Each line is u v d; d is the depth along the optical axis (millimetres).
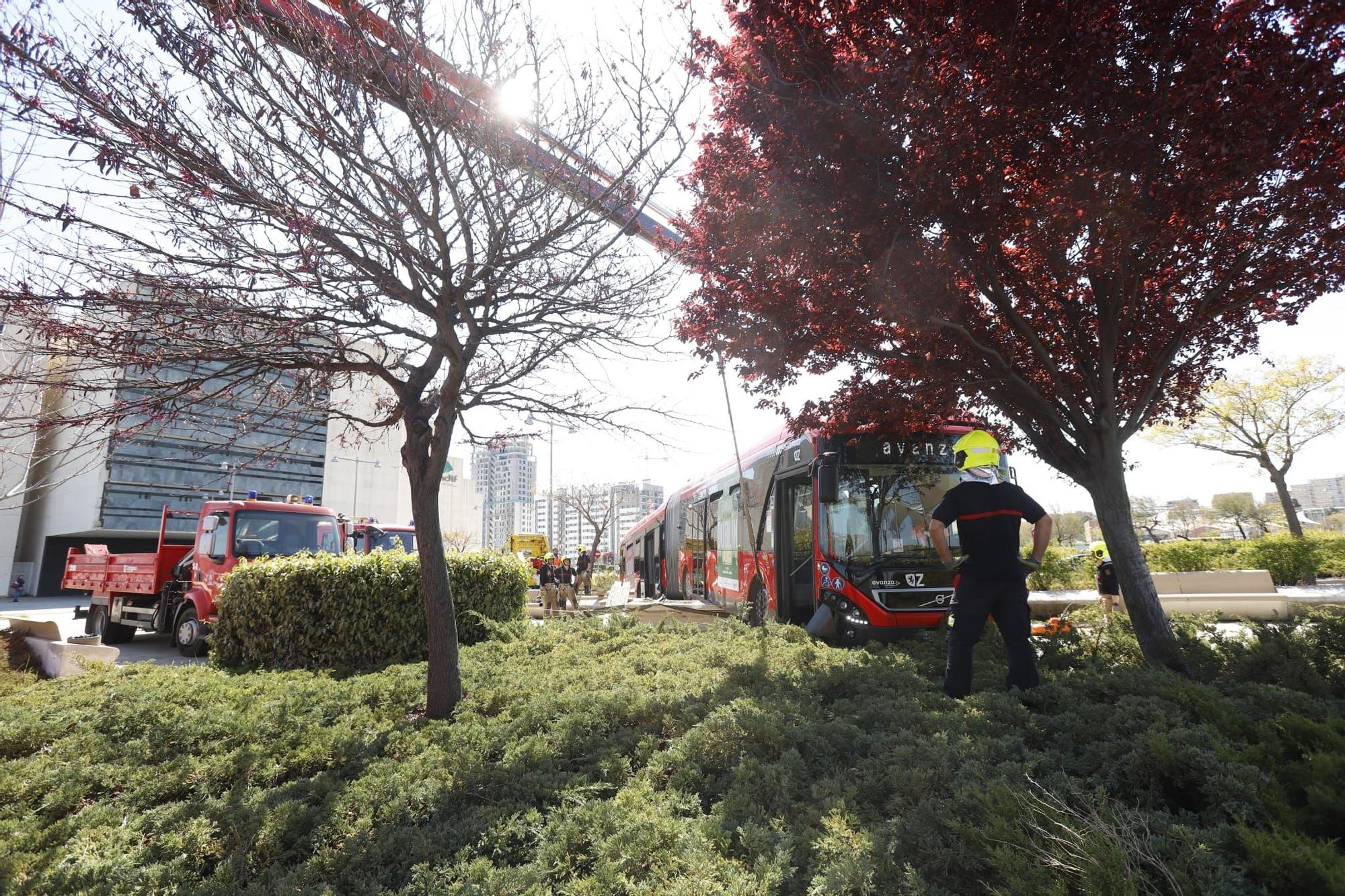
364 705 6086
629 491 68062
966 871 2721
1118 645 6836
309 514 13312
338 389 6629
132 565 14617
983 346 7047
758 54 6684
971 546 5426
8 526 41062
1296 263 6348
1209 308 6949
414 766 4281
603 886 2637
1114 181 5641
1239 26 5016
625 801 3465
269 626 9469
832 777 3723
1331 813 2701
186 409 5305
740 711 4258
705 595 17484
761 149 7047
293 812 3742
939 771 3334
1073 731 3986
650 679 6035
